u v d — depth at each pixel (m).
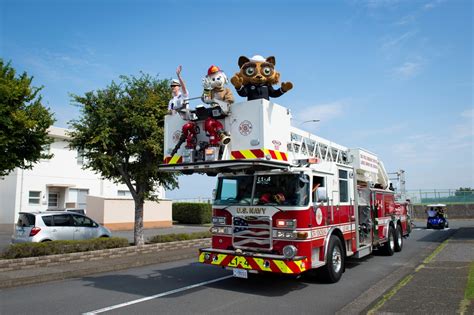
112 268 10.28
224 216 8.37
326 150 10.15
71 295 7.43
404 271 9.55
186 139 7.67
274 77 7.94
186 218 34.28
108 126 11.97
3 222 23.77
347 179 9.67
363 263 11.11
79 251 11.31
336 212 8.84
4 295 7.44
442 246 13.42
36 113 10.04
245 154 7.11
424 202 43.88
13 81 9.69
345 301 6.92
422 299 6.18
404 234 14.89
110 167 12.48
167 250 13.60
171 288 8.03
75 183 26.61
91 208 25.98
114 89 12.27
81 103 12.21
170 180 13.62
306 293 7.52
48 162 25.09
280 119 7.54
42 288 8.08
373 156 12.56
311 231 7.56
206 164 7.23
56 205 25.86
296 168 7.62
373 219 11.27
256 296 7.31
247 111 7.16
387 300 6.18
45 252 10.53
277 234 7.53
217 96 7.30
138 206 13.45
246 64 7.87
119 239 12.56
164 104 12.35
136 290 7.85
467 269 8.65
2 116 9.17
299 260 7.05
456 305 5.79
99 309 6.42
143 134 12.32
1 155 9.46
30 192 24.17
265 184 7.99
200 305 6.66
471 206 40.38
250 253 7.55
